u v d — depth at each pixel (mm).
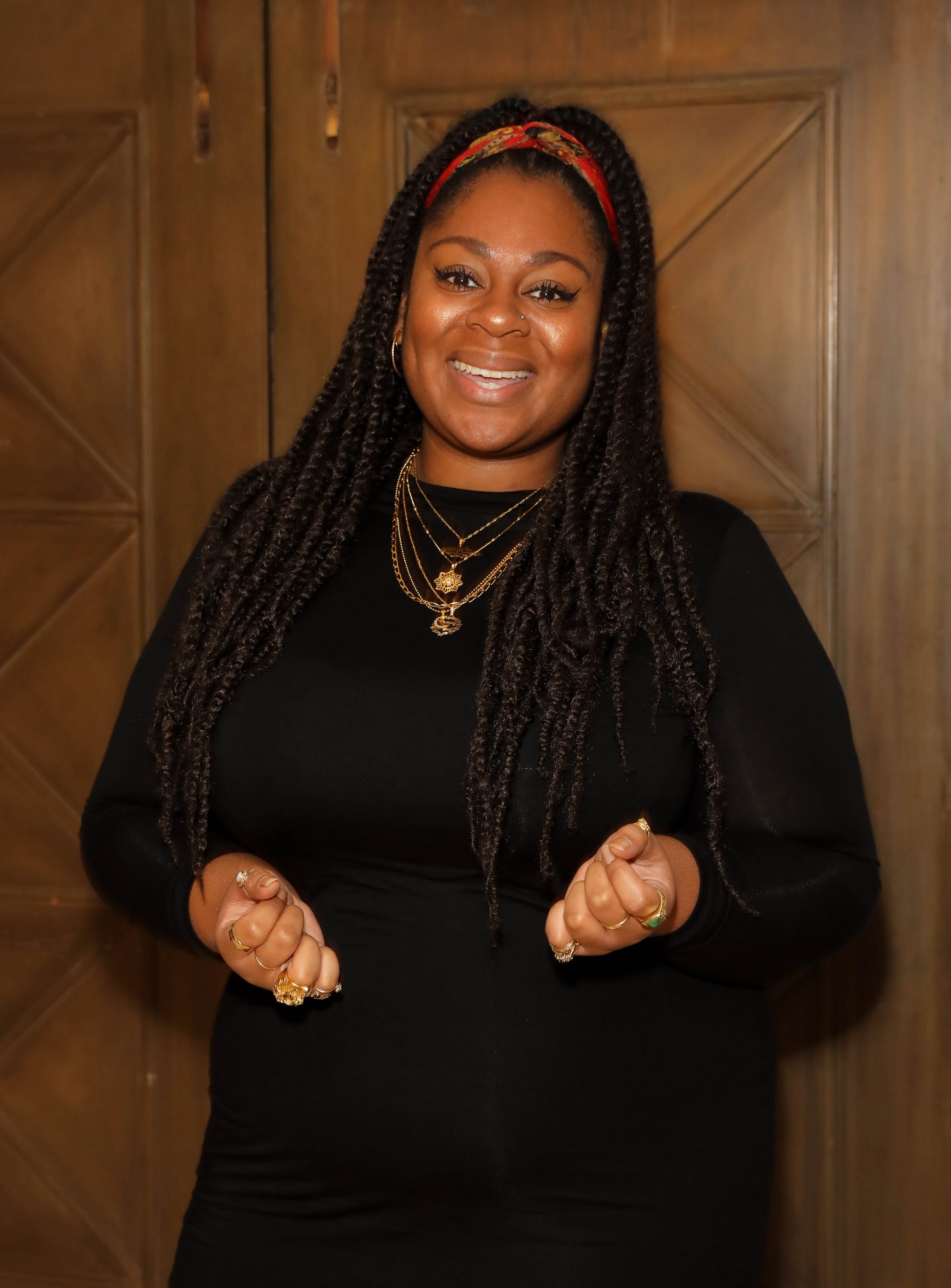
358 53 1912
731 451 1861
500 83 1881
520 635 1172
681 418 1871
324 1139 1132
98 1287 2066
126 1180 2059
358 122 1918
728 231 1844
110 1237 2061
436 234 1271
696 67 1838
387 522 1336
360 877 1178
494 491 1316
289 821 1179
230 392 1968
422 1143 1103
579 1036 1114
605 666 1186
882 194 1798
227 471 1976
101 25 1972
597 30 1855
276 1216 1162
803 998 1887
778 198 1829
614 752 1149
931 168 1784
